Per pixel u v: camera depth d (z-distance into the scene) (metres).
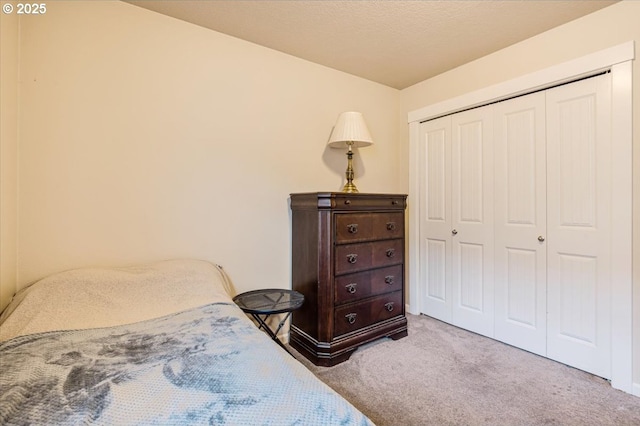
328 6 1.87
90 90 1.73
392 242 2.47
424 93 3.00
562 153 2.11
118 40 1.81
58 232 1.65
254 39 2.24
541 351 2.21
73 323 1.36
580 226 2.02
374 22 2.04
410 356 2.21
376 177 3.06
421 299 3.11
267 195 2.37
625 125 1.81
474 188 2.64
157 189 1.93
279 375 0.95
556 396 1.74
